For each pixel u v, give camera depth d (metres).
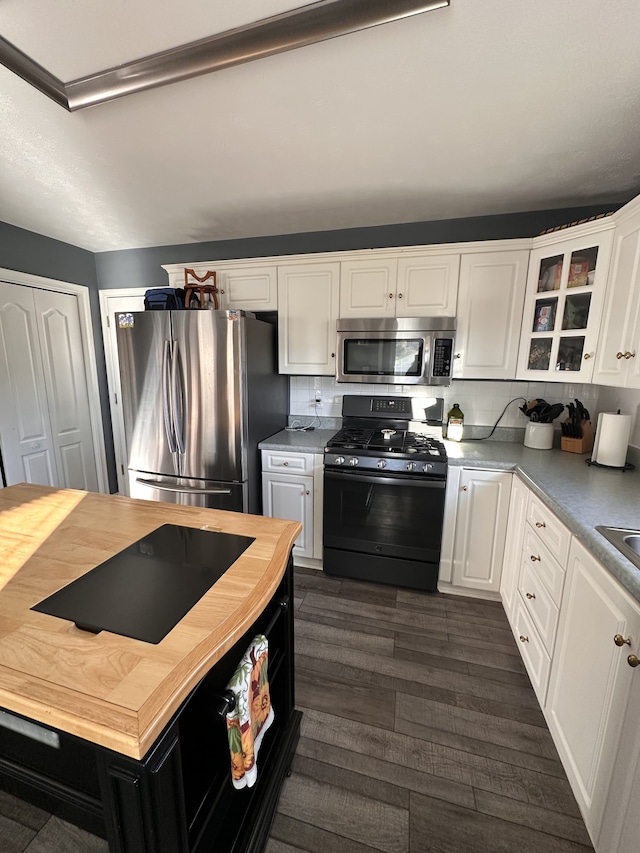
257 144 1.62
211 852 0.92
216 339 2.31
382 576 2.42
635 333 1.54
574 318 1.99
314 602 2.27
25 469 2.90
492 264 2.26
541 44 1.08
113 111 1.38
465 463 2.17
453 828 1.18
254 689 0.96
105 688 0.64
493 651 1.89
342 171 1.86
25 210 2.38
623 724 0.96
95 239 3.00
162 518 1.37
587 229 1.85
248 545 1.17
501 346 2.31
